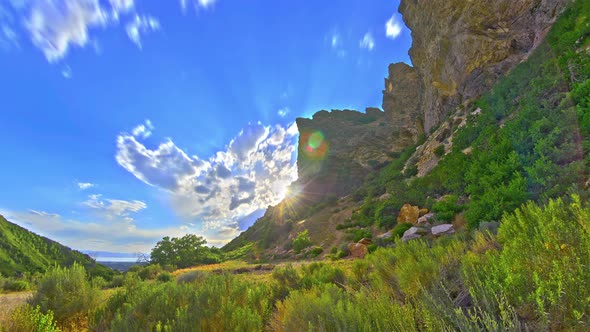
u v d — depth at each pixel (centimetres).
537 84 1756
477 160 1875
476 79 3394
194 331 329
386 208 2638
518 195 1063
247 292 504
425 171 3144
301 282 618
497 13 3381
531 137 1384
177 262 3909
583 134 1110
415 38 5525
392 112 8056
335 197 6369
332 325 255
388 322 224
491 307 212
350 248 2119
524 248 250
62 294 582
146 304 469
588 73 1395
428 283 333
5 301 936
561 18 2311
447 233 1394
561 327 174
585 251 193
